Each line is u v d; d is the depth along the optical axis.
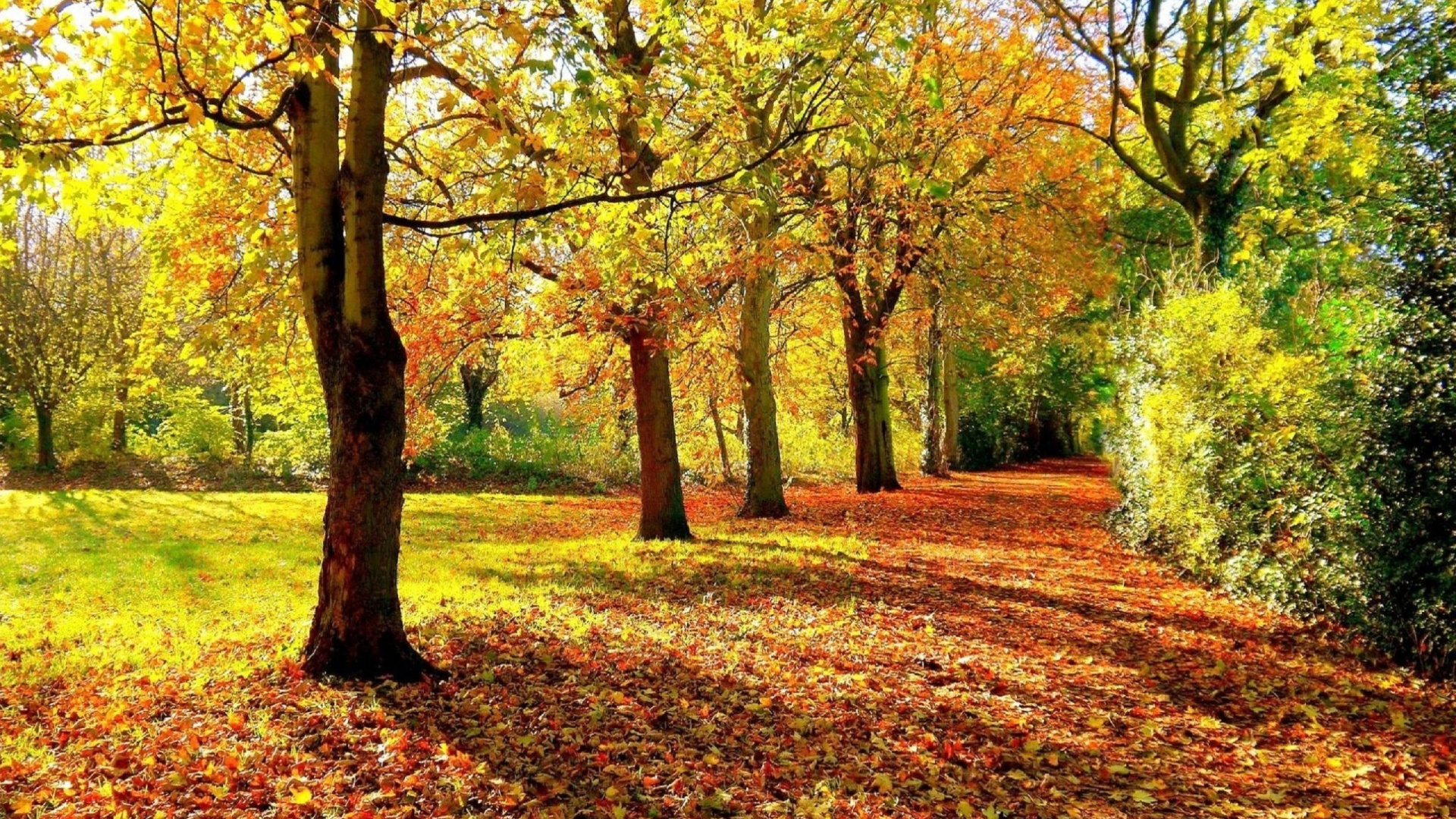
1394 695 6.52
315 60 5.13
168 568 12.33
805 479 31.06
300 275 6.26
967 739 5.64
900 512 18.64
